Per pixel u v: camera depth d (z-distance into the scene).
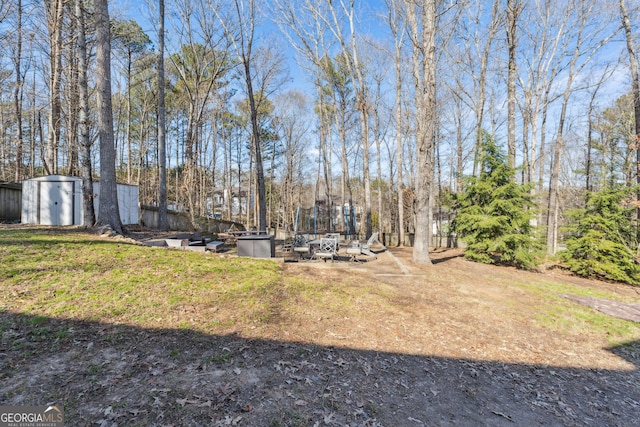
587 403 3.40
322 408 2.82
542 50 17.45
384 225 36.59
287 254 11.91
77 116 14.01
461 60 19.05
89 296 4.47
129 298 4.61
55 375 2.84
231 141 33.91
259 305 5.16
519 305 6.61
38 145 22.42
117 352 3.35
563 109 17.02
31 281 4.59
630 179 14.28
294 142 34.72
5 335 3.30
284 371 3.38
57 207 11.80
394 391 3.26
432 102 10.44
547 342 4.92
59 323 3.71
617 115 18.67
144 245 7.69
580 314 6.33
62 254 5.86
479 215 12.88
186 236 11.04
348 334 4.52
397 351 4.17
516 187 12.45
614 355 4.66
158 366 3.20
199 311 4.63
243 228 26.45
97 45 8.14
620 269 10.95
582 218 12.22
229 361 3.45
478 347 4.52
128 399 2.63
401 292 6.80
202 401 2.71
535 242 12.05
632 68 13.07
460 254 15.40
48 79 15.23
